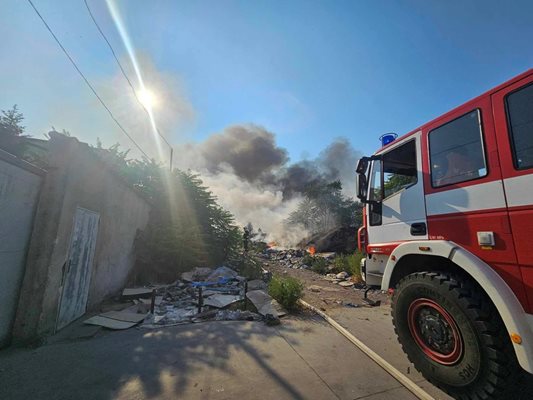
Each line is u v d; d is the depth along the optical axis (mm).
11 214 3539
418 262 3219
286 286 5621
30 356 3340
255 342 3809
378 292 7609
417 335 2906
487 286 2240
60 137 4246
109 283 6297
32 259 3824
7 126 7781
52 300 4039
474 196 2500
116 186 6383
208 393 2609
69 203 4355
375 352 3525
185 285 7805
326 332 4246
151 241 8688
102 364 3164
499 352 2221
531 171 2096
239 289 7457
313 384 2781
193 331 4227
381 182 3785
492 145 2395
